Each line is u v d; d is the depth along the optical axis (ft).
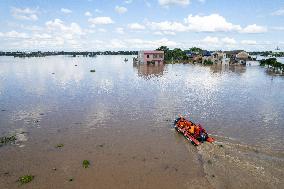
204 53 432.25
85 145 77.36
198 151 72.64
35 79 220.02
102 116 106.11
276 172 59.82
